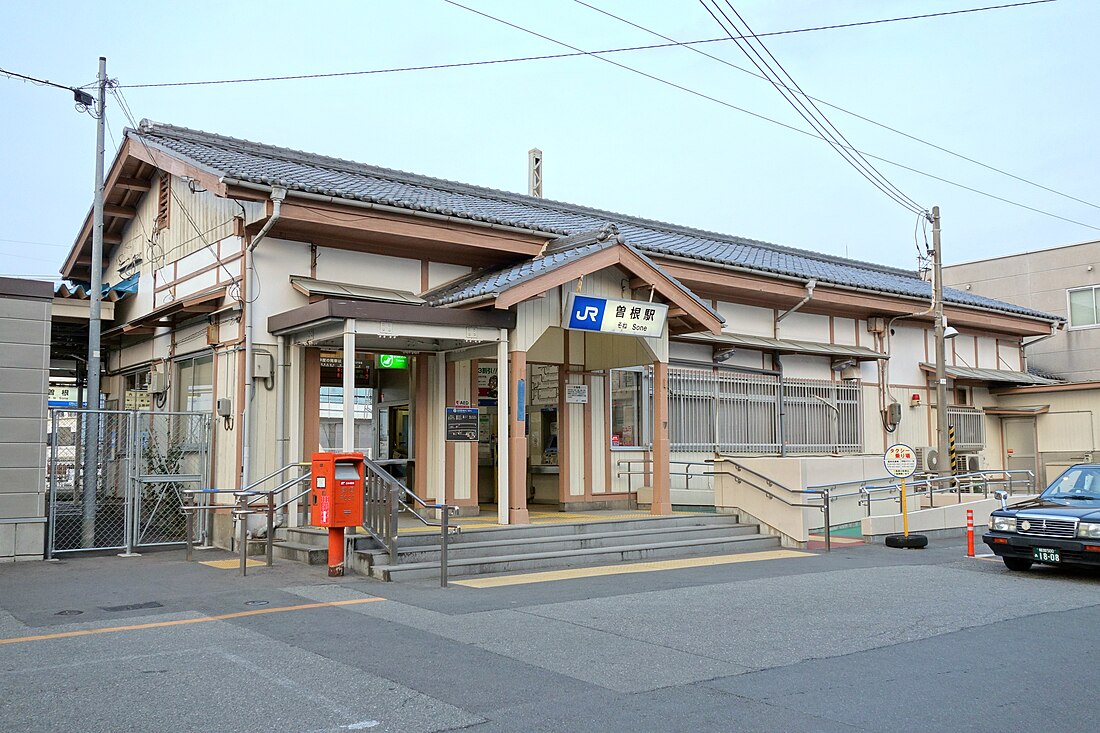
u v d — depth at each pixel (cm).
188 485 1462
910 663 706
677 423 1806
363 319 1209
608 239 1420
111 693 609
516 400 1341
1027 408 2589
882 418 2266
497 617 862
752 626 835
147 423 1652
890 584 1095
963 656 731
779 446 1995
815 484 1644
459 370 1547
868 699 606
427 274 1526
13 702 590
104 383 2086
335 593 988
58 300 1541
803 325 2131
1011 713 578
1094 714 577
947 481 2025
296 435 1363
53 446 1314
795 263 2238
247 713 567
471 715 565
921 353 2412
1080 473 1354
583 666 685
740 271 1877
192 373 1570
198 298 1419
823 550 1447
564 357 1680
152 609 904
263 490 1341
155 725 545
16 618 860
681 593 1007
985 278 3234
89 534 1377
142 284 1830
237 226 1345
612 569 1202
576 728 542
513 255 1580
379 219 1384
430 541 1205
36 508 1264
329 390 1959
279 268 1374
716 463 1599
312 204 1320
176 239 1653
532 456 1777
